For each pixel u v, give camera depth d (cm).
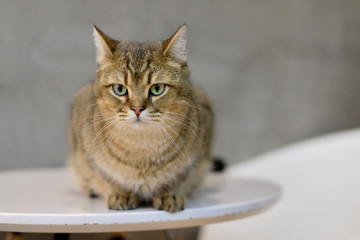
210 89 116
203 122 72
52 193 69
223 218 60
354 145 97
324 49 123
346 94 125
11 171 98
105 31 109
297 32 121
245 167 107
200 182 73
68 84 107
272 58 120
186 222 57
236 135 118
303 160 101
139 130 61
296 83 122
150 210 57
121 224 54
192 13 114
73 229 53
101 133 64
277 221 99
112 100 62
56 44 106
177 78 63
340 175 95
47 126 106
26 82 104
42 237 98
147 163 63
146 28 111
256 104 119
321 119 124
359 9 124
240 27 117
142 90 60
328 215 93
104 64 63
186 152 65
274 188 75
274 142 121
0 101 102
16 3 103
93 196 69
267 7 118
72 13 107
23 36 104
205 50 115
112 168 64
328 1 122
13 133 103
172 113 62
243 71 118
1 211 53
